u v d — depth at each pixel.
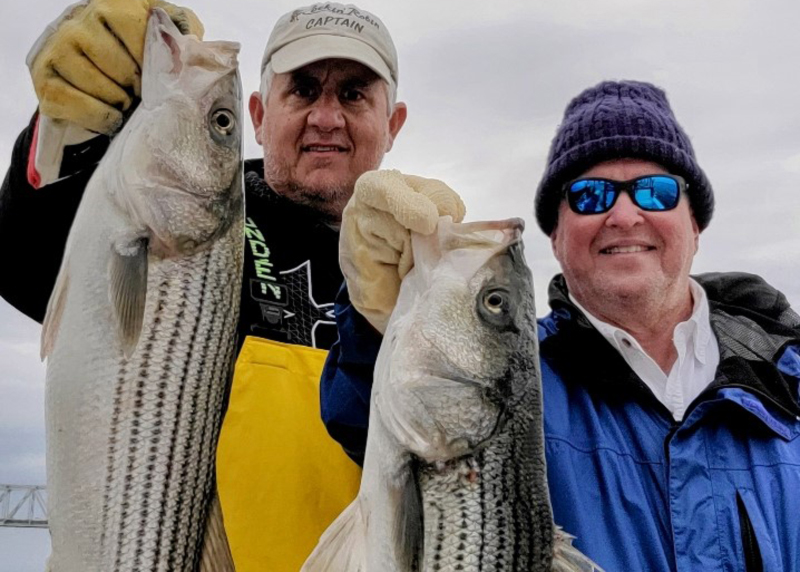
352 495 0.85
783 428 0.81
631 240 0.86
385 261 0.66
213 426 0.72
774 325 0.91
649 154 0.88
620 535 0.76
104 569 0.66
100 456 0.67
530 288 0.69
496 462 0.65
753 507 0.77
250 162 1.13
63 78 0.65
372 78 1.04
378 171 0.67
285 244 0.98
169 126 0.70
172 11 0.73
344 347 0.72
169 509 0.69
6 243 0.79
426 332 0.65
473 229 0.69
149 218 0.69
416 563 0.62
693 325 0.88
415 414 0.64
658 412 0.83
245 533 0.83
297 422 0.86
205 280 0.72
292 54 1.03
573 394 0.84
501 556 0.64
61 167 0.69
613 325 0.88
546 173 0.94
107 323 0.68
